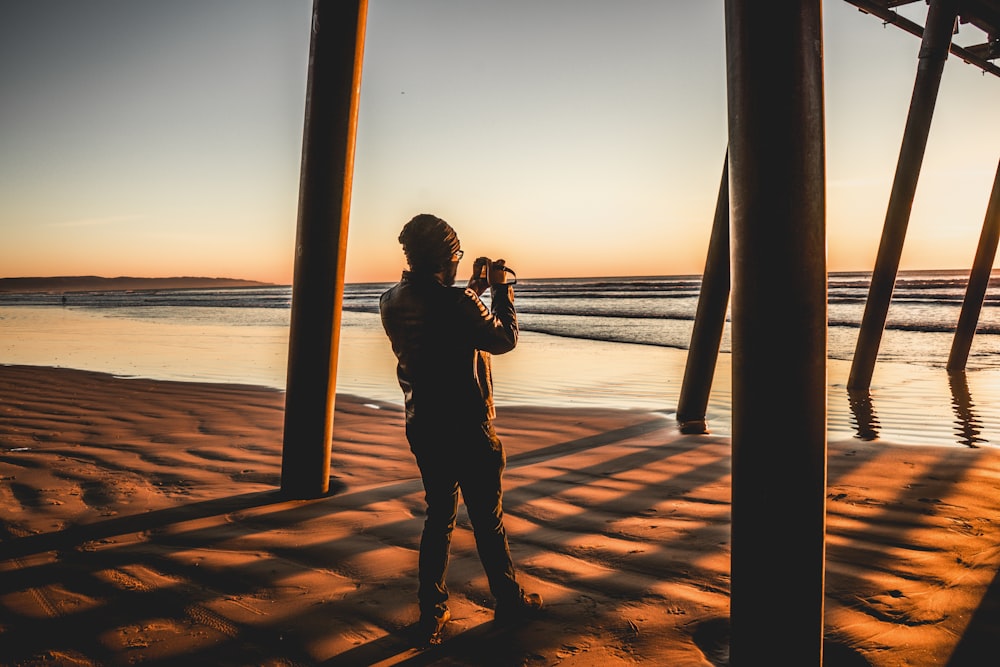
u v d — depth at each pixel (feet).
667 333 70.28
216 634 8.45
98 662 7.80
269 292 374.22
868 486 14.39
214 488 15.02
